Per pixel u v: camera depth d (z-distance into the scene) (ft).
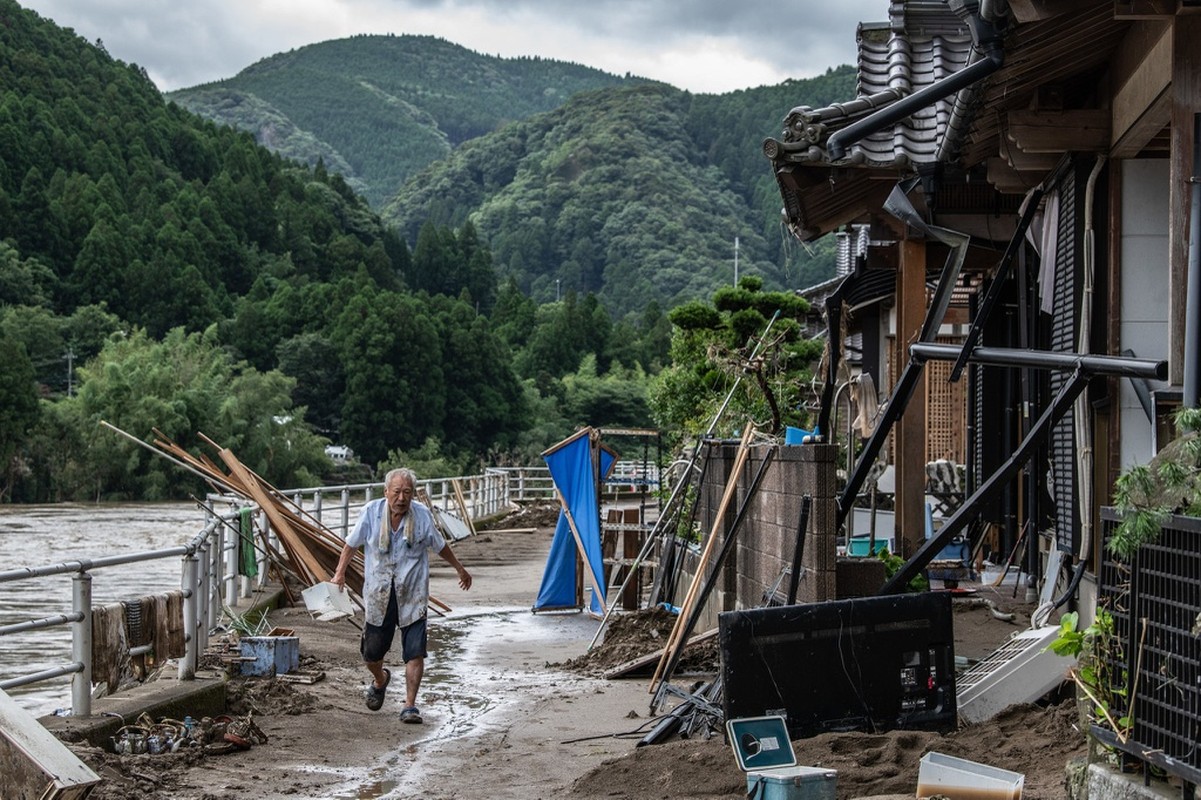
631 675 35.17
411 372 311.47
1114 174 26.37
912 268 39.22
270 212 453.99
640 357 402.93
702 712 25.58
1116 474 26.25
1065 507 29.35
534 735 27.68
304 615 45.73
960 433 58.75
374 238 516.32
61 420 240.12
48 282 347.97
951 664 23.58
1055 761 20.65
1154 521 15.16
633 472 132.87
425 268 526.57
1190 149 21.04
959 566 42.96
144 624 28.14
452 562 30.89
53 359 315.17
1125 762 16.51
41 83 450.71
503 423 329.11
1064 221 29.14
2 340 237.04
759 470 32.73
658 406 76.59
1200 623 14.23
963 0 22.24
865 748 21.88
